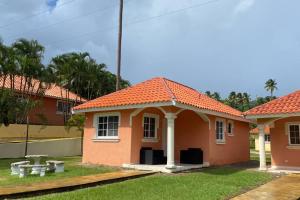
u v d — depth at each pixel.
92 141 17.84
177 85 18.91
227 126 20.34
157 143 17.52
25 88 28.16
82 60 35.94
